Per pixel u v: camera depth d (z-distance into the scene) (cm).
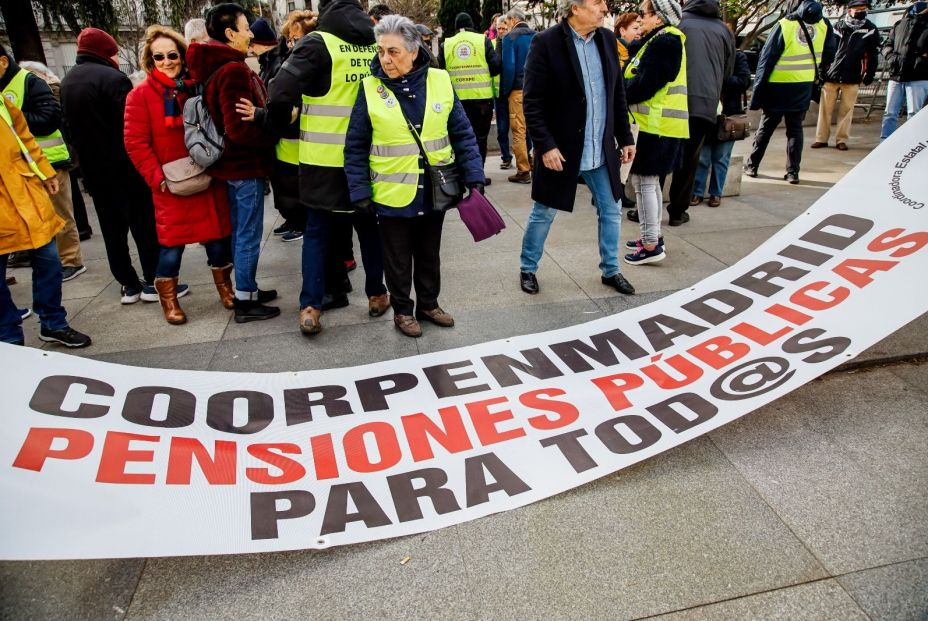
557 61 368
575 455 250
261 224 392
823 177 702
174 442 250
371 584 204
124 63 1788
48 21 1122
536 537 220
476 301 418
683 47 409
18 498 212
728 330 309
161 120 369
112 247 433
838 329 284
